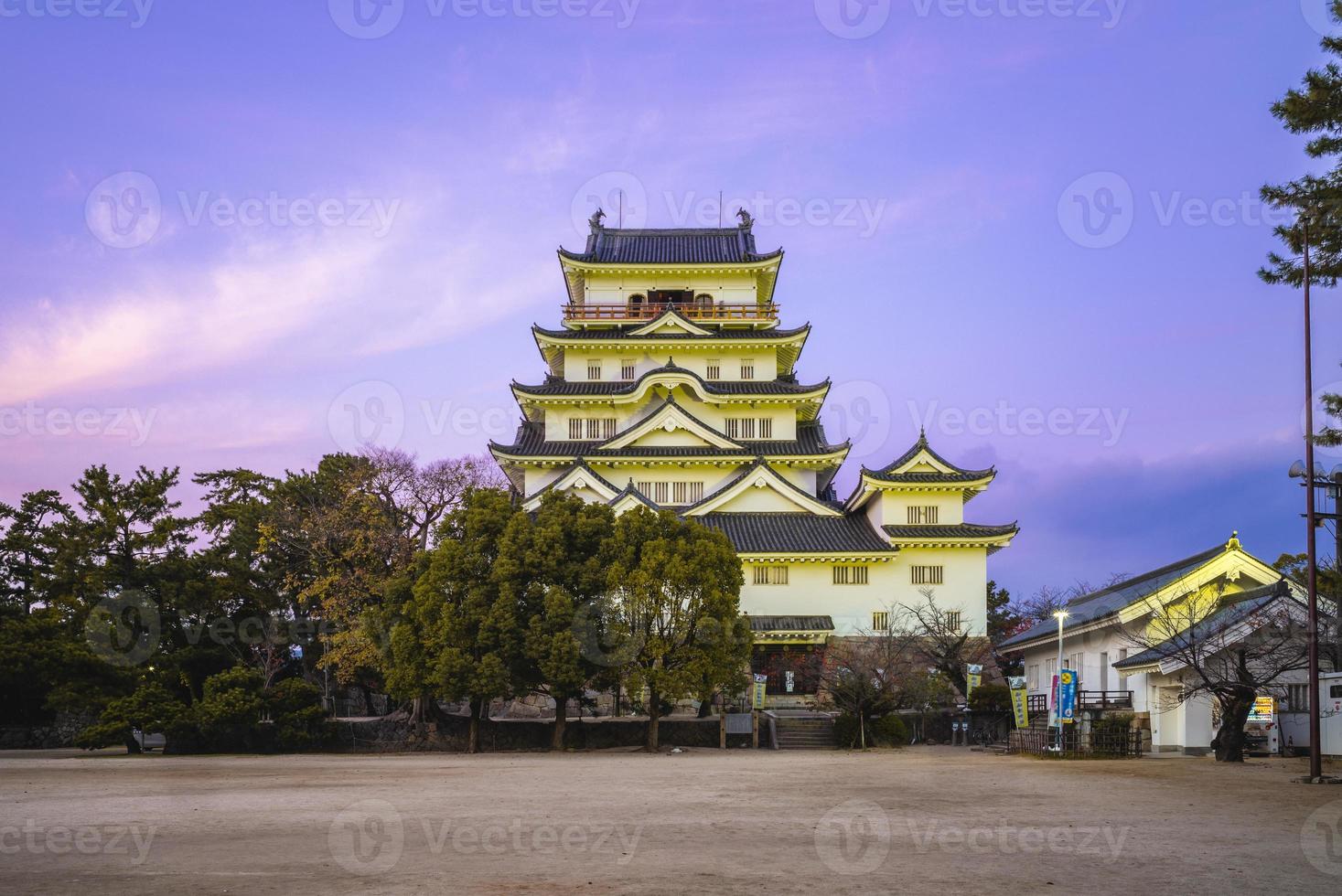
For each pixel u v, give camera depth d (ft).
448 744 173.58
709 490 257.34
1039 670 210.18
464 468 197.88
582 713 208.95
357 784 100.53
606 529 174.29
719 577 169.37
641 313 281.54
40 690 197.67
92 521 213.87
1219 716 131.54
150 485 215.31
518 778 108.47
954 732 187.01
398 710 202.80
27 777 112.37
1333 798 81.46
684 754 159.84
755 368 278.46
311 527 193.26
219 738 169.78
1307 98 91.66
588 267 281.74
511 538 168.55
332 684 240.94
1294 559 229.25
